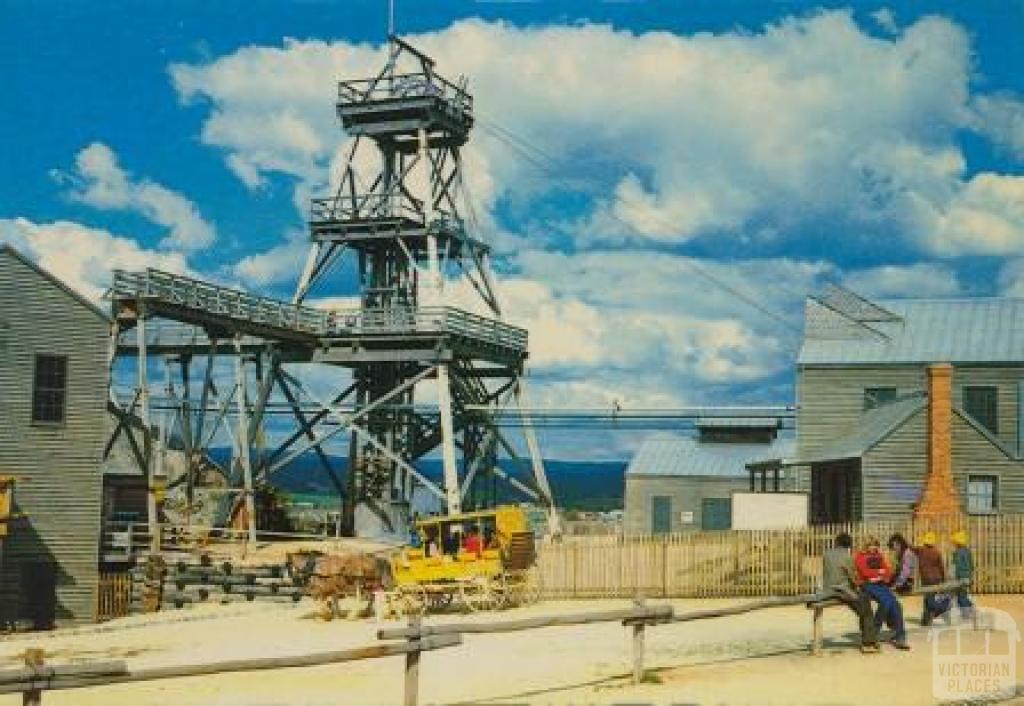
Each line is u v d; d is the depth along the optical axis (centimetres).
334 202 6631
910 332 5319
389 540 6119
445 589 3475
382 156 6688
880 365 5178
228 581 4641
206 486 6706
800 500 4212
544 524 7375
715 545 3591
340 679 2147
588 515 10381
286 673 2273
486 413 6706
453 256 6844
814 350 5316
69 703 1984
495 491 6762
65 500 4441
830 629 2636
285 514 6234
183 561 4697
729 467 6656
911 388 5134
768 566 3525
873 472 4403
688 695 1770
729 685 1852
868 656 2159
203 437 5762
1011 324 5241
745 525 4225
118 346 5372
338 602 3791
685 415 6481
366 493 6606
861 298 5434
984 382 5075
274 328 5912
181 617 4072
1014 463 4369
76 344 4497
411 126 6494
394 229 6500
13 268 4356
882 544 3459
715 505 6606
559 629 2833
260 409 6197
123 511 5575
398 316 6141
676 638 2538
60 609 4394
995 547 3400
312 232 6650
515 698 1811
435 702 1817
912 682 1869
